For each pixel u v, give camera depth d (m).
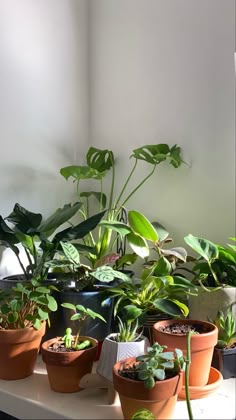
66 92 1.74
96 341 1.13
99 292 1.27
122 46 1.74
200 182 1.53
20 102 1.54
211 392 1.04
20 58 1.54
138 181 1.71
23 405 1.04
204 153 1.51
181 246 1.58
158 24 1.63
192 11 1.53
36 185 1.60
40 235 1.22
